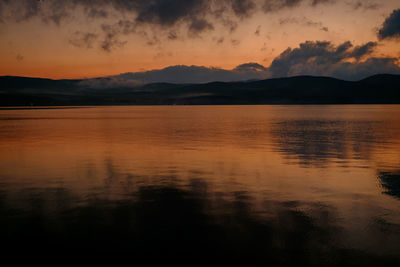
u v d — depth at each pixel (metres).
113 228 6.26
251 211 7.26
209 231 6.10
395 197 8.35
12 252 5.29
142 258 5.07
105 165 13.13
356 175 11.07
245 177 10.84
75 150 17.53
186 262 4.94
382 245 5.49
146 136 25.16
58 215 7.02
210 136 24.97
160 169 12.26
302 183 9.95
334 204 7.77
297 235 5.90
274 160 14.20
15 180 10.45
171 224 6.46
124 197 8.47
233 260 4.99
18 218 6.84
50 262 4.97
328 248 5.38
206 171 11.88
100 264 4.90
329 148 17.95
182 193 8.85
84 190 9.17
